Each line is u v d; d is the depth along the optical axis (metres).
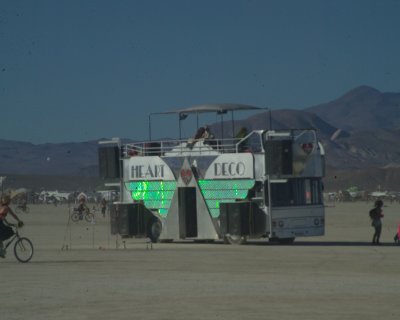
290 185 102.44
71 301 50.72
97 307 48.41
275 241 108.06
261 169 101.56
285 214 101.62
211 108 108.06
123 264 74.94
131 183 110.62
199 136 108.25
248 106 108.94
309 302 50.16
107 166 112.31
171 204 107.19
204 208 104.94
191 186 105.81
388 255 84.88
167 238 107.50
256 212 101.31
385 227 159.75
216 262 77.06
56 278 62.97
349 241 113.31
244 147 103.62
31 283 59.78
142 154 110.75
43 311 47.16
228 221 101.81
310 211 103.69
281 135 101.81
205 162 105.12
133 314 46.00
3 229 76.50
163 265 74.06
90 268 71.06
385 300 50.97
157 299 51.44
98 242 112.00
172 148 108.31
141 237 108.44
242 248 95.94
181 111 109.19
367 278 63.12
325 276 64.62
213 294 53.62
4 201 76.69
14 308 48.25
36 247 100.56
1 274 65.94
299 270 69.62
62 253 88.75
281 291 55.06
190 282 60.19
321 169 104.94
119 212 109.19
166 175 107.88
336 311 46.94
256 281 60.84
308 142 103.44
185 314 45.97
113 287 57.25
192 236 105.94
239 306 48.69
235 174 102.88
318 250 92.31
